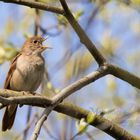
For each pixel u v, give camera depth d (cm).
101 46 1374
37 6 822
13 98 721
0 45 995
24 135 1077
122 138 855
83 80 828
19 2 819
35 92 1193
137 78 870
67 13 827
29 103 752
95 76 846
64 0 814
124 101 1173
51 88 1067
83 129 805
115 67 863
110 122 852
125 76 867
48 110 753
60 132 1144
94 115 835
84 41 850
